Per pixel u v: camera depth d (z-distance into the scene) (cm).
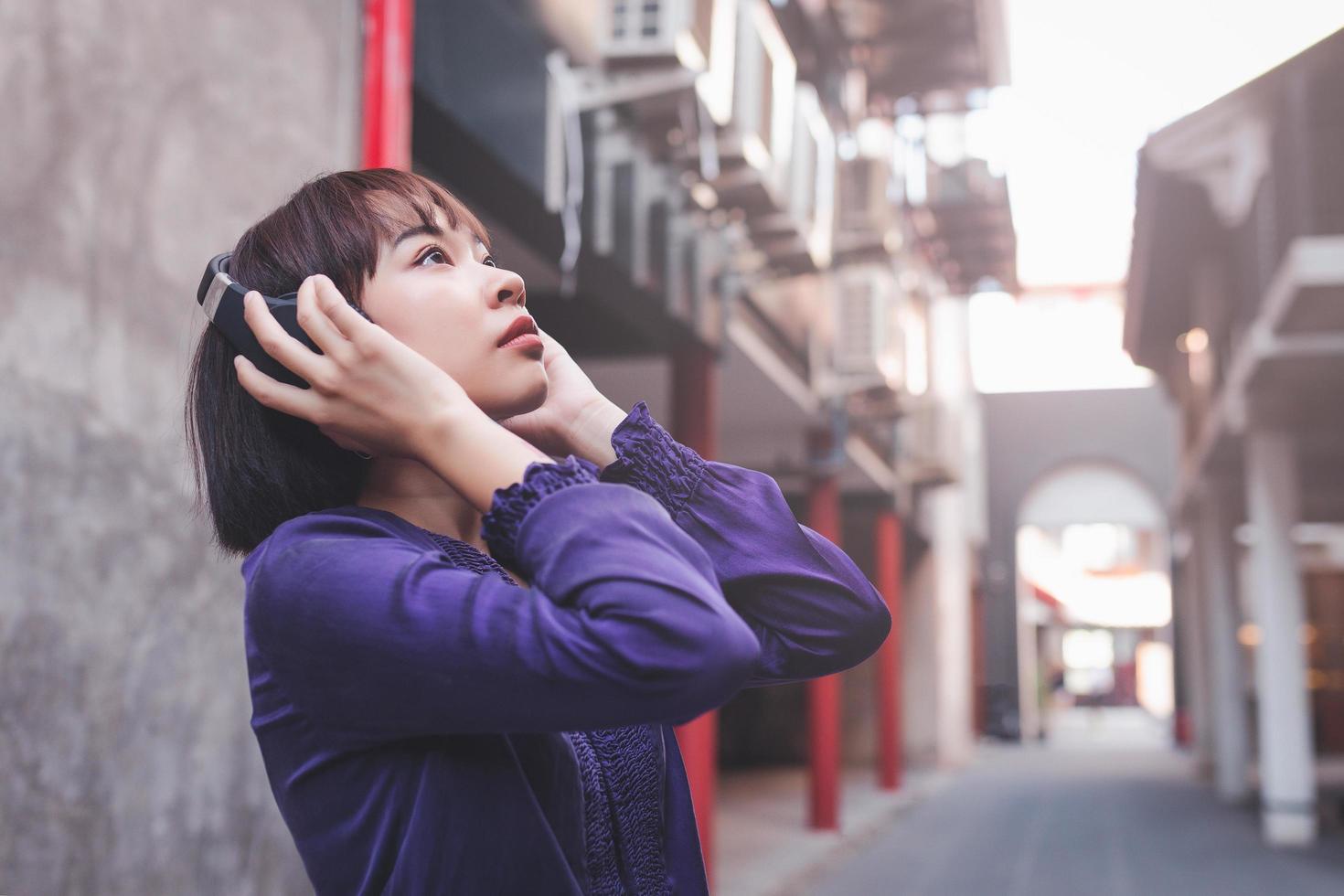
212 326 103
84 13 249
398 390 93
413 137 433
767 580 113
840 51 1139
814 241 815
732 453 1241
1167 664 4872
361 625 86
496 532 91
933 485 1712
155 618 264
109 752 247
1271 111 1047
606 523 88
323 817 92
